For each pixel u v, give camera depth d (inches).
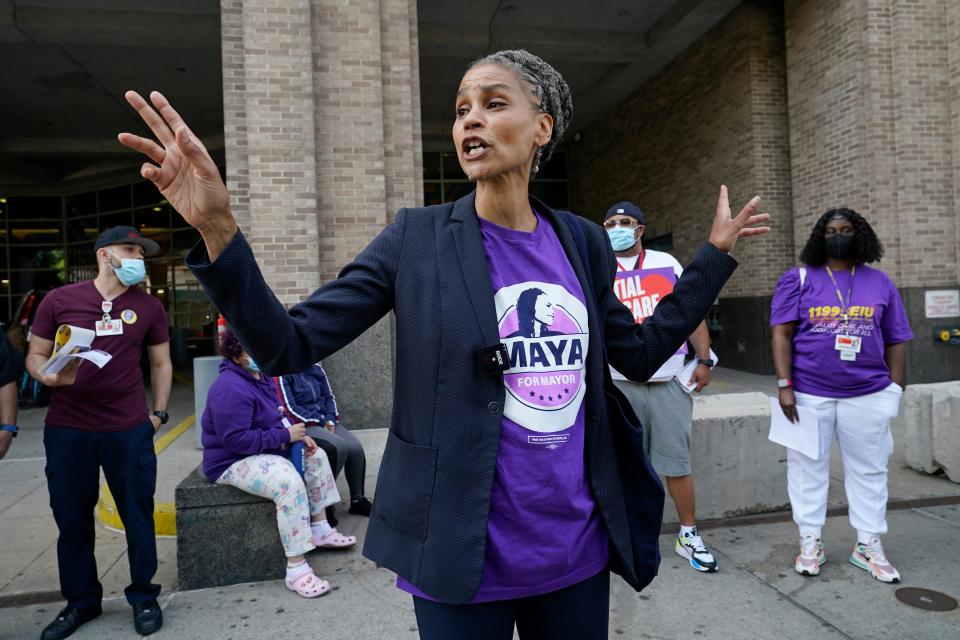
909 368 345.4
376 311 52.8
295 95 250.7
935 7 347.3
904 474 200.4
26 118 563.5
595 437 54.5
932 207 347.3
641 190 564.7
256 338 44.4
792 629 112.0
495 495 50.5
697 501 165.0
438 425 49.7
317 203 255.3
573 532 52.6
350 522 159.6
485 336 49.8
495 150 51.9
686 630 112.3
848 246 128.3
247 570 135.1
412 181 270.2
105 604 127.5
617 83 546.0
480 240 53.2
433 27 433.1
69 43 411.8
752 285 421.7
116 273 117.8
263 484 130.7
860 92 349.1
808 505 134.0
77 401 115.0
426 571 48.4
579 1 415.8
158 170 42.0
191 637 113.5
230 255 42.6
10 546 161.9
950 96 347.3
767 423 169.2
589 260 60.1
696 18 425.4
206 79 488.4
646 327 58.0
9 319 705.0
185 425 285.3
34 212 716.0
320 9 257.4
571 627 53.6
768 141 414.3
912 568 134.6
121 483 117.9
